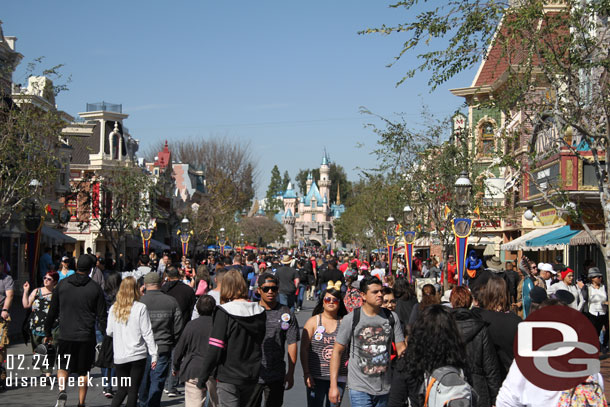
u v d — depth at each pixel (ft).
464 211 58.90
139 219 132.46
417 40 37.32
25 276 112.47
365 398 22.61
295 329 25.13
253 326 23.13
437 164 81.56
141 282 44.42
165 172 223.71
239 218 355.15
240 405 23.52
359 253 250.16
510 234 121.70
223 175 246.27
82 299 31.63
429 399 16.67
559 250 88.07
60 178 126.41
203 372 22.97
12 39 110.32
